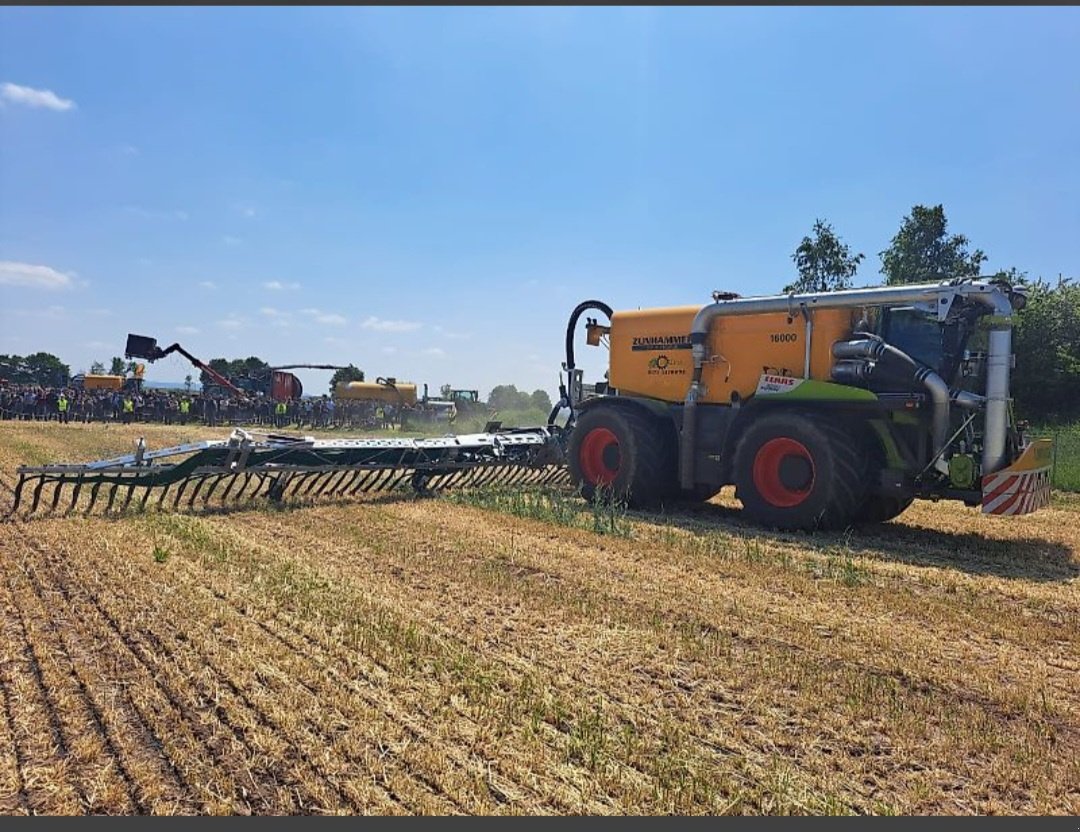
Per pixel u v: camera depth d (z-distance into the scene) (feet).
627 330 35.24
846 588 20.18
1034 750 11.45
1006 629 16.98
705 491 35.68
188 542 23.58
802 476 27.89
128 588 18.31
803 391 28.27
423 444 35.88
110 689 12.78
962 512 35.27
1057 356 71.82
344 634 15.65
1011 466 24.56
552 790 10.16
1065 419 72.28
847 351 27.61
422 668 14.03
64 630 15.46
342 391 131.85
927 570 22.47
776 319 30.17
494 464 38.47
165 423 117.60
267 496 33.35
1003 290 25.58
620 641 15.70
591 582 20.31
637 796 10.06
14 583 18.58
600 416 34.83
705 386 32.09
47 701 12.34
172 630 15.55
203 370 118.42
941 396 25.64
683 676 14.03
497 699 12.69
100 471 28.60
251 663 13.89
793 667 14.44
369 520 28.63
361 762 10.76
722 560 23.12
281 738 11.33
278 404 121.80
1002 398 24.86
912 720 12.28
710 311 31.48
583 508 32.78
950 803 10.11
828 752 11.42
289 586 18.97
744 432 29.48
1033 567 23.59
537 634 16.08
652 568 22.07
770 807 9.89
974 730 12.05
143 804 9.72
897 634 16.61
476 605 18.04
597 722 11.96
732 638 16.16
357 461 34.35
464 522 28.53
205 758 10.75
